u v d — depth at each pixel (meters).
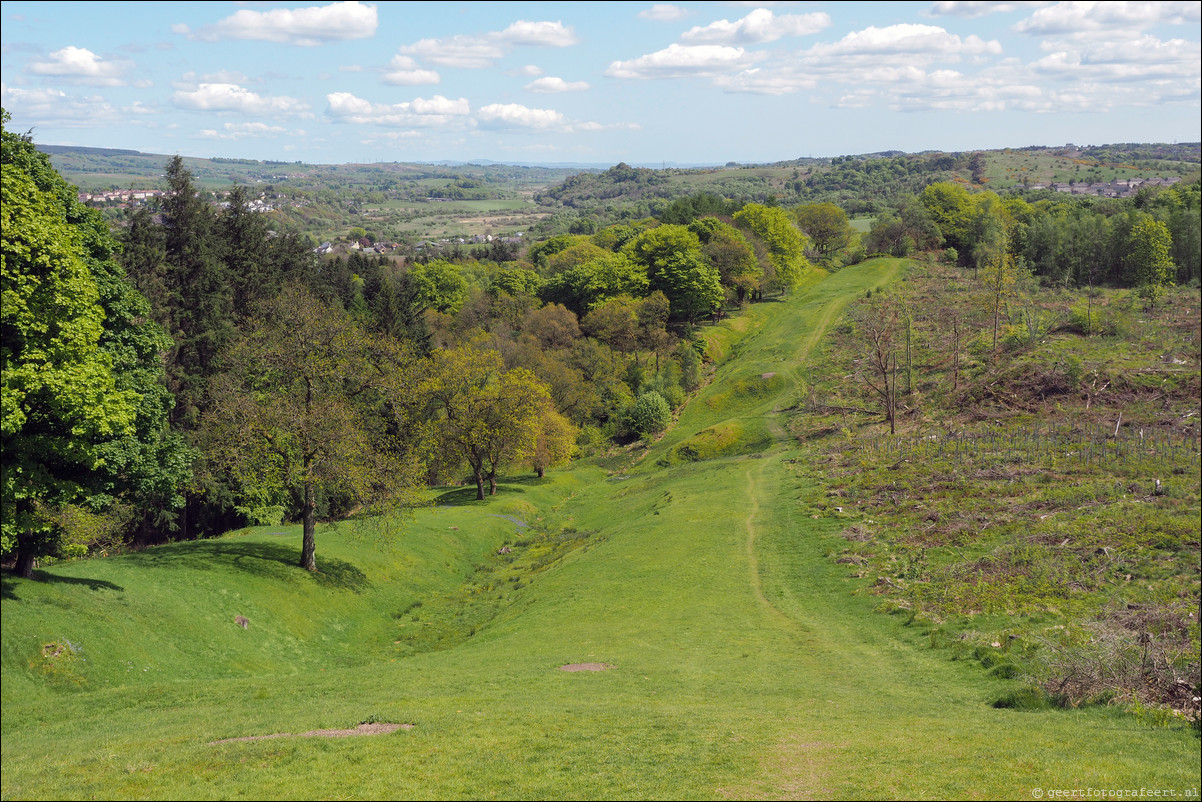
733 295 161.00
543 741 20.81
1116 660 28.33
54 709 25.84
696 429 112.06
